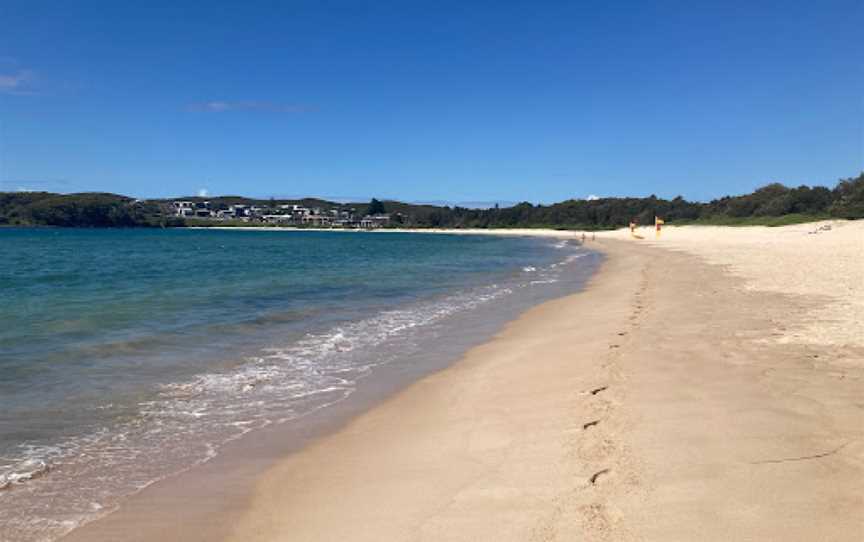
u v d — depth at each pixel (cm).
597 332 1172
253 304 1731
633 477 475
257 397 816
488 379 886
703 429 573
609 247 6366
